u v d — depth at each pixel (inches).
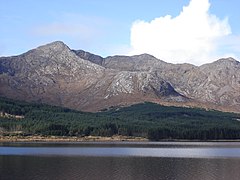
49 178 4761.3
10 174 5054.1
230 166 6166.3
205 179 4832.7
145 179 4798.2
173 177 4963.1
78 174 5128.0
